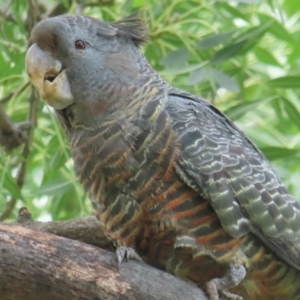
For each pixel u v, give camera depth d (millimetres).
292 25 14445
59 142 12938
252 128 14977
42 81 9828
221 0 12141
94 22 10023
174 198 9359
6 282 8250
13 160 13812
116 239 9867
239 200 9633
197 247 9406
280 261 9859
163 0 13617
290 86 13156
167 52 13172
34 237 8375
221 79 12062
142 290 8586
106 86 9727
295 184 14633
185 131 9602
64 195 13633
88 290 8398
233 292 9992
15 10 13141
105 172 9523
